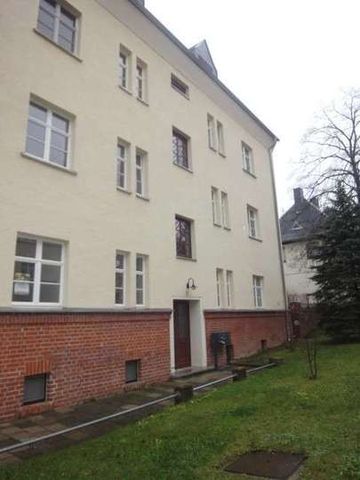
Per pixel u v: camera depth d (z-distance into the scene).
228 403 7.77
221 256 16.77
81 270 9.82
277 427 6.00
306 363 12.62
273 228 22.55
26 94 9.23
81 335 9.35
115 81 12.16
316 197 22.41
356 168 22.31
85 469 4.82
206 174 16.59
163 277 12.87
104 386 9.72
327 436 5.42
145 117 13.24
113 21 12.52
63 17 11.05
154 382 11.43
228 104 19.30
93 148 10.84
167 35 14.52
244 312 17.73
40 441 6.28
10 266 8.21
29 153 9.33
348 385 8.62
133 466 4.82
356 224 19.05
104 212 10.83
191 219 15.05
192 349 14.51
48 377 8.55
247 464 4.67
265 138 23.27
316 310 19.95
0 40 8.85
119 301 11.20
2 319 7.76
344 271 18.61
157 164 13.48
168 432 6.07
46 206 9.23
